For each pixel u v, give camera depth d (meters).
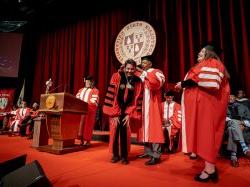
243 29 5.14
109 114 3.14
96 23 8.16
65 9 8.56
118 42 7.14
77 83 8.14
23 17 9.69
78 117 4.16
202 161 3.24
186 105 2.44
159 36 6.34
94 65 7.89
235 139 3.09
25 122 7.07
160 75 3.11
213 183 2.17
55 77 8.95
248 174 2.54
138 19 6.86
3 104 9.60
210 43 2.53
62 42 9.09
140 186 2.00
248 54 4.99
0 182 1.60
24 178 1.50
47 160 3.10
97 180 2.15
